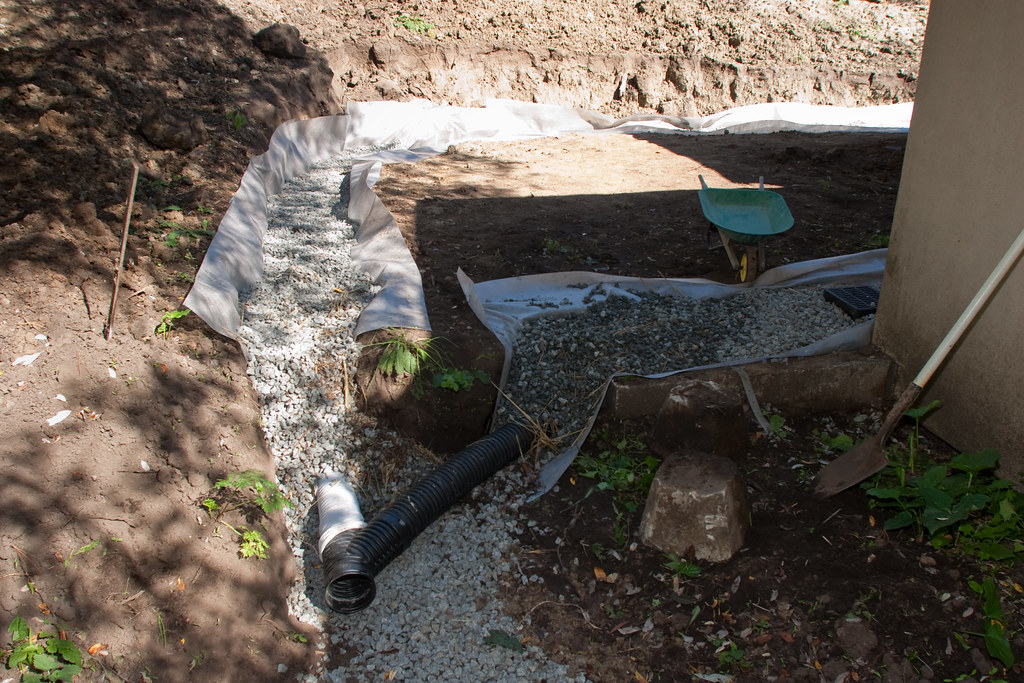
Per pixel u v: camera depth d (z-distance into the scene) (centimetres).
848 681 373
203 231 615
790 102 1241
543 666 396
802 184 877
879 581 408
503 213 758
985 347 459
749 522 439
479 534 458
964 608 396
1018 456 447
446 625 414
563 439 513
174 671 353
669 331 564
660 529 434
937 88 472
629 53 1247
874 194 843
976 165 450
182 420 448
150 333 490
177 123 755
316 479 468
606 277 612
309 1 1173
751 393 521
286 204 767
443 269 616
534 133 1120
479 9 1261
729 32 1334
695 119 1187
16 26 743
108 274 519
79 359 450
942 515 399
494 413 515
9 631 326
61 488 377
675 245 700
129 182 648
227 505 414
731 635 399
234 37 965
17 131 623
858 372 533
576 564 440
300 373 516
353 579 398
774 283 630
